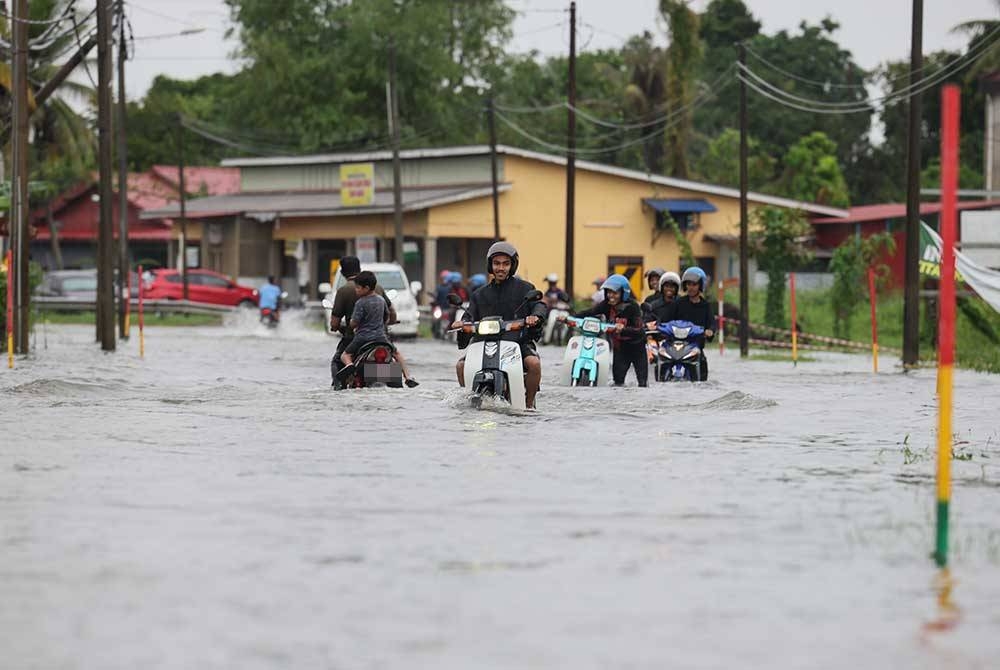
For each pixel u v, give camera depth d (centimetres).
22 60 8081
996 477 2870
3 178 10094
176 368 6669
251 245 17050
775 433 3697
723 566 1959
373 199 15350
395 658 1498
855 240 11462
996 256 8269
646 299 5306
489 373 4097
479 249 15600
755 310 12875
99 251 8481
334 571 1898
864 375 6656
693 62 18062
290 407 4191
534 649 1538
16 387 4788
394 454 3136
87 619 1644
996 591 1831
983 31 14775
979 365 7500
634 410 4222
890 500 2544
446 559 1983
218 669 1453
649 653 1530
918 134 7588
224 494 2539
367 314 4828
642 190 15512
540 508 2411
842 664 1502
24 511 2345
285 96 19550
